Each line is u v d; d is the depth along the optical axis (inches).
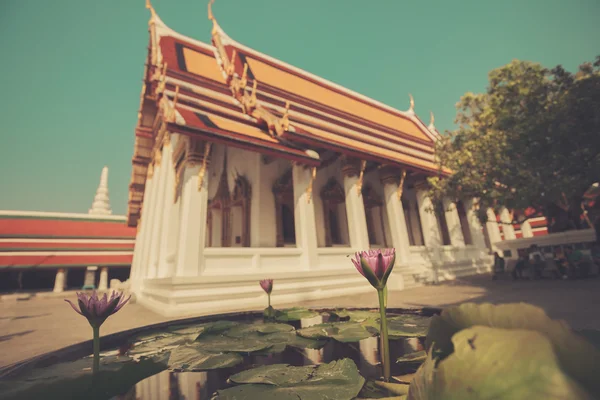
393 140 856.9
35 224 1304.1
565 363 22.0
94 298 62.9
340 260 530.0
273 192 621.3
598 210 695.7
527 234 1040.8
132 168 837.2
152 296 467.8
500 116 468.4
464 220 999.6
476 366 26.5
